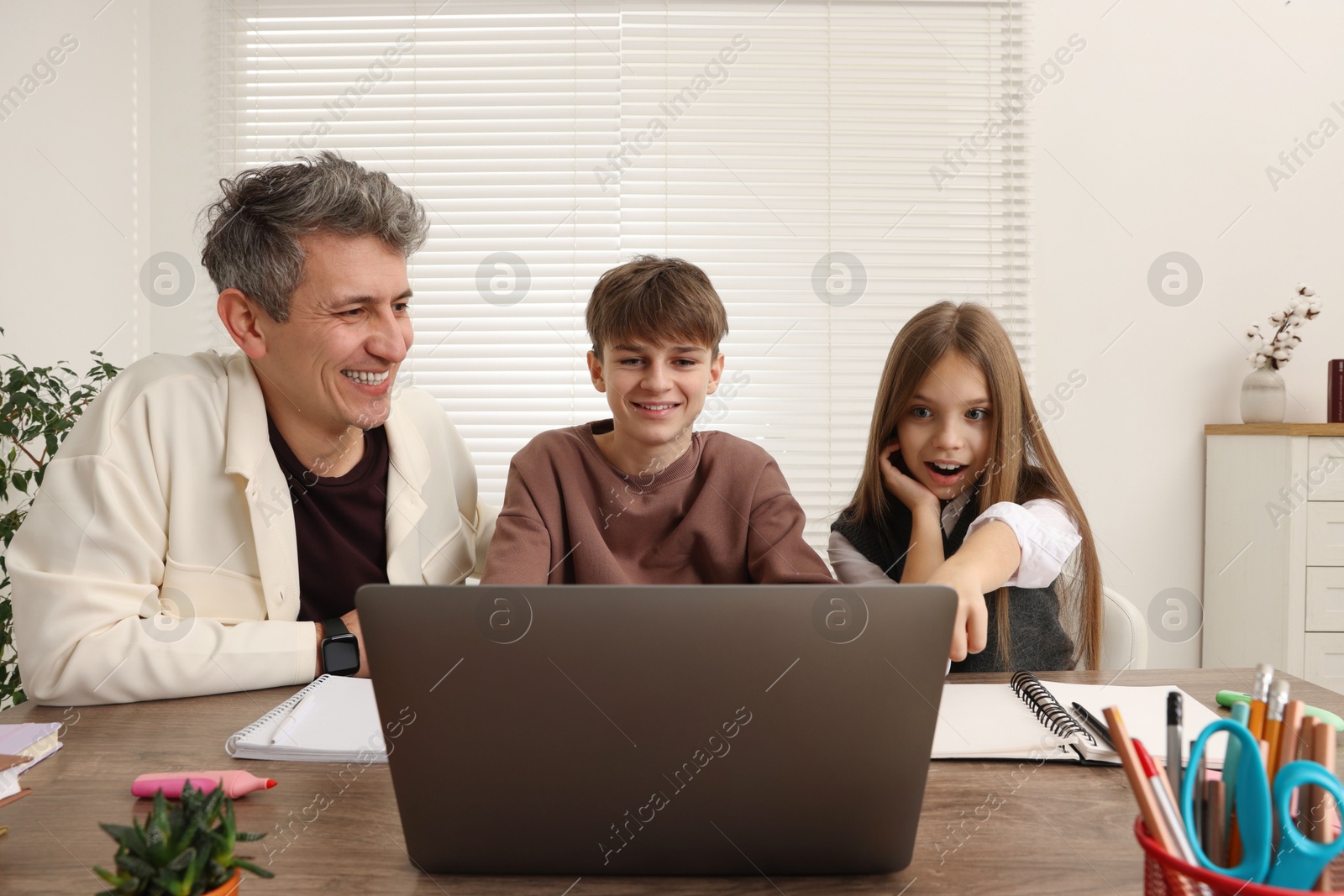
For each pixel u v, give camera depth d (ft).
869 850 1.75
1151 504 7.51
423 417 4.31
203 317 7.61
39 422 5.98
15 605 3.06
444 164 7.77
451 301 7.80
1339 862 1.34
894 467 4.59
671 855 1.76
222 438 3.61
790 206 7.74
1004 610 3.94
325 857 1.85
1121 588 7.52
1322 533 6.56
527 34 7.75
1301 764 1.33
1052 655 4.04
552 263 7.79
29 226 6.45
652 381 3.74
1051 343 7.59
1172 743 1.46
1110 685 3.01
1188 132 7.50
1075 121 7.57
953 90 7.69
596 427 4.32
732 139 7.75
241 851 1.87
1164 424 7.53
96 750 2.46
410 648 1.66
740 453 4.08
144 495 3.46
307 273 3.32
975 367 4.16
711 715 1.69
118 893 1.26
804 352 7.78
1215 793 1.45
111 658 2.89
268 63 7.70
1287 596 6.57
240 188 3.41
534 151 7.77
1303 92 7.47
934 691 1.68
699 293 3.78
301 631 3.15
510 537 3.77
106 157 7.15
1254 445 6.86
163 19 7.58
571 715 1.69
